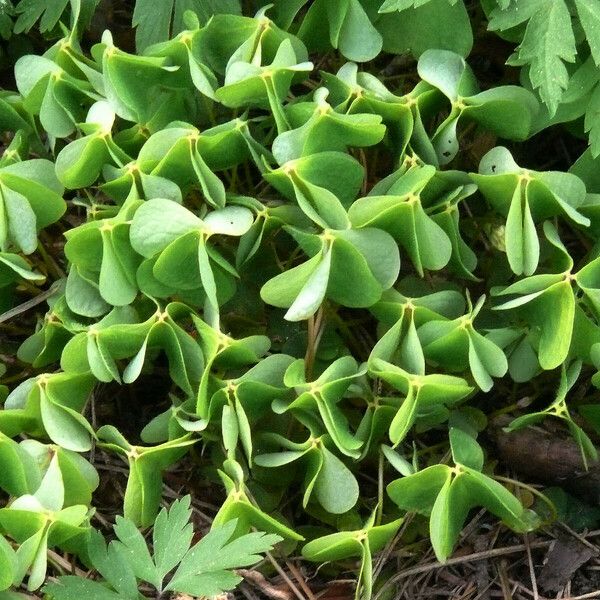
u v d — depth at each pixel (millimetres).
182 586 256
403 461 272
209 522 286
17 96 304
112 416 300
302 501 288
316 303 268
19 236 283
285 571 280
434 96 293
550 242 287
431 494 272
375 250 273
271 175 279
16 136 297
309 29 304
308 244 275
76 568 276
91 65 301
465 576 284
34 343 287
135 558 259
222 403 275
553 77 281
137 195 279
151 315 287
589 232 292
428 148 290
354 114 283
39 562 258
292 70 283
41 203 284
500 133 294
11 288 297
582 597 279
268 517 263
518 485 292
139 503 272
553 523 290
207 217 276
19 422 277
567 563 284
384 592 279
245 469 281
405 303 274
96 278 283
